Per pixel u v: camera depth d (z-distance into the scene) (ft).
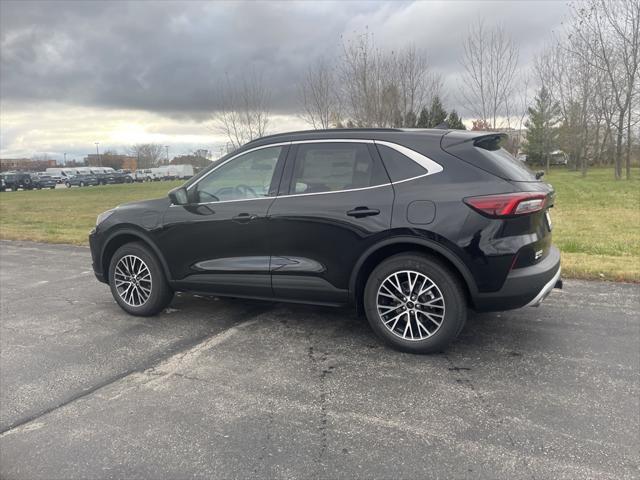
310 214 12.87
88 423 9.70
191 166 275.80
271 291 13.83
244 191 14.14
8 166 346.13
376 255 12.54
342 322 15.21
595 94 101.40
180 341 13.94
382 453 8.51
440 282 11.87
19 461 8.55
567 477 7.74
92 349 13.50
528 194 11.34
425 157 12.16
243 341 13.83
